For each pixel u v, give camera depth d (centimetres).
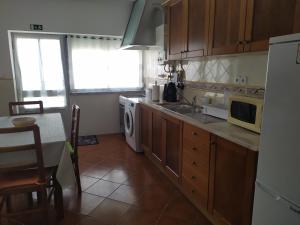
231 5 195
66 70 438
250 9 174
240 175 162
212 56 244
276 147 123
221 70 257
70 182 214
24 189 182
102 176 296
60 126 241
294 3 143
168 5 305
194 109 290
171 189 266
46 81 425
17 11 373
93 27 417
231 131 181
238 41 187
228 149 173
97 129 474
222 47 207
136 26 362
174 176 263
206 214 216
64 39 424
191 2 253
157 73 418
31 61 410
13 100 393
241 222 164
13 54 397
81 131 463
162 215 220
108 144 419
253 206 146
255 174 149
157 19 362
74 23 405
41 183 185
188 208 231
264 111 130
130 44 360
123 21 433
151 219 215
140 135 373
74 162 247
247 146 151
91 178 291
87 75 446
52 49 419
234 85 237
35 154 190
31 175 197
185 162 238
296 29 142
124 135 460
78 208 230
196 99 305
